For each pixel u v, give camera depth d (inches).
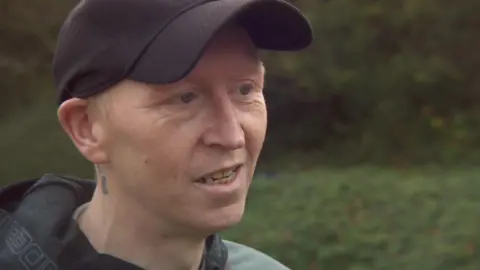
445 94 466.9
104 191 61.3
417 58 454.3
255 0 56.8
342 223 264.1
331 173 358.6
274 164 504.7
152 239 60.7
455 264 222.1
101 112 57.7
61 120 59.5
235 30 58.2
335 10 456.4
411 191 285.9
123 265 60.4
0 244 63.2
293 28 62.1
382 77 466.3
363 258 241.9
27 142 391.5
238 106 58.1
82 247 61.6
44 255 61.3
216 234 68.7
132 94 55.9
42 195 66.7
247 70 58.3
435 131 462.0
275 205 295.3
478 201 265.7
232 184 57.6
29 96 429.1
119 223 61.1
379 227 258.1
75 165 378.6
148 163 56.1
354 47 463.8
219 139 56.2
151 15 56.1
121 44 56.2
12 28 410.3
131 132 56.0
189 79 55.8
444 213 256.7
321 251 248.7
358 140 504.7
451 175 325.1
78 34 58.7
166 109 55.7
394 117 477.7
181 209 57.1
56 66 61.5
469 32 445.1
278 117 530.0
